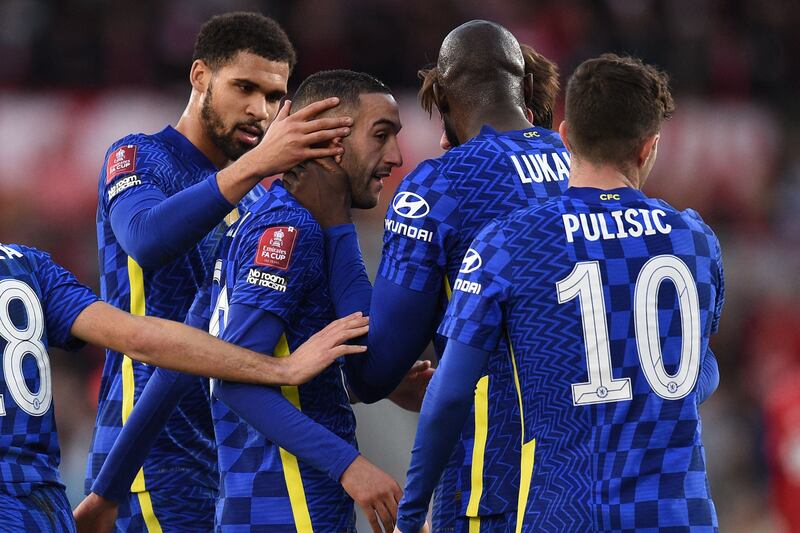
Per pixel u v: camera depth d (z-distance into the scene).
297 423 11.79
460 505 11.45
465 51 12.45
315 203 12.47
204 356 11.81
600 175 11.03
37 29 45.88
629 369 10.48
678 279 10.71
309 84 12.85
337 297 12.40
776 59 47.66
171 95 40.84
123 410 14.21
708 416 38.16
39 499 11.68
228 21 14.84
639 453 10.38
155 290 14.41
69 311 12.29
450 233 11.70
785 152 41.81
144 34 46.34
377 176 12.71
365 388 12.46
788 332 39.81
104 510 13.22
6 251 12.30
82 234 38.78
